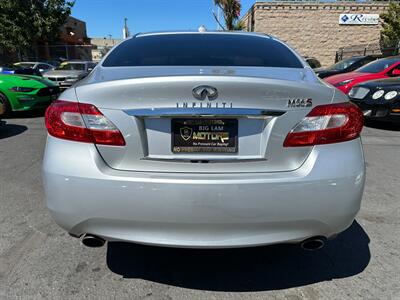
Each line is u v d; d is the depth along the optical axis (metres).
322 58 22.09
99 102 1.80
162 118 1.79
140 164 1.81
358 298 2.02
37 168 4.24
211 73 1.90
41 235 2.68
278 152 1.80
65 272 2.24
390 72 8.05
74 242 2.59
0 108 6.34
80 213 1.81
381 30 21.03
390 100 6.47
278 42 2.75
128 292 2.07
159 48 2.52
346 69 11.48
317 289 2.11
